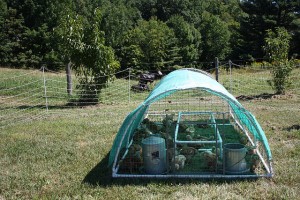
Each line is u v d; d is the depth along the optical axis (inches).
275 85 562.6
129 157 251.1
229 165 239.1
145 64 1672.0
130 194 215.0
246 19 1647.4
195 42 2160.4
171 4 2854.3
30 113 484.1
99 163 270.8
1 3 1630.2
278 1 1555.1
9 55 1578.5
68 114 472.1
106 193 217.8
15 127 397.7
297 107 462.6
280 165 252.1
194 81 248.1
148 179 236.5
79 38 552.1
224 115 401.1
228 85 677.9
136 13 2596.0
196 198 206.5
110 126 390.0
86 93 561.3
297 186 219.0
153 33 1745.8
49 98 614.2
